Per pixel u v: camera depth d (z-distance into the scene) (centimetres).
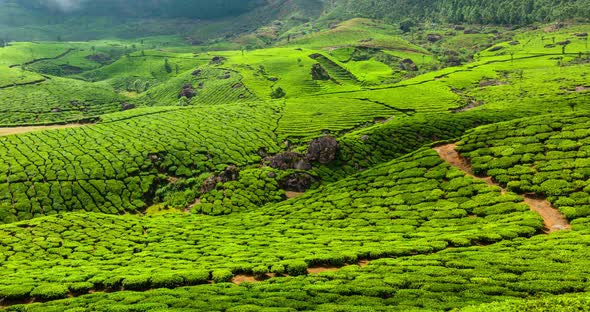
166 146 12206
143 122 14800
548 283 3478
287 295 3769
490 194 6550
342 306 3366
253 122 15250
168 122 14812
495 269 3991
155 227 7544
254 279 4628
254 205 9306
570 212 5497
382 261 4634
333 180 10356
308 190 9981
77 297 4247
